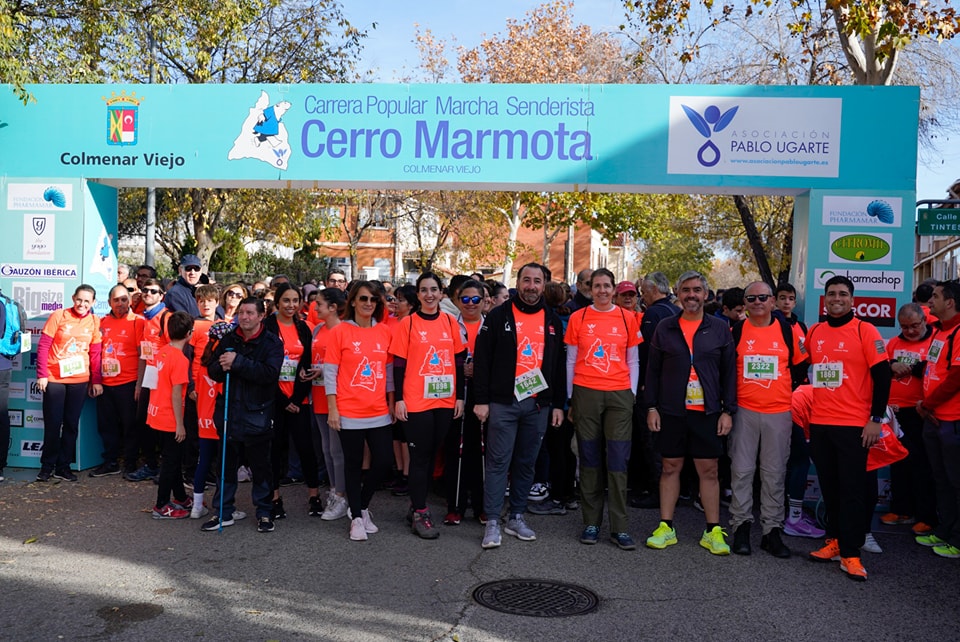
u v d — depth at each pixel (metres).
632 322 6.51
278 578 5.49
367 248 46.00
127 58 14.61
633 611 5.05
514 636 4.64
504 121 7.91
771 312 6.71
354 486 6.43
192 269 8.99
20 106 8.56
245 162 8.22
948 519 6.42
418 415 6.44
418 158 8.01
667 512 6.50
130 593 5.15
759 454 6.49
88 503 7.34
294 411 6.93
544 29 29.55
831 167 7.58
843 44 12.10
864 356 5.84
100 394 8.40
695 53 15.31
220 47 19.92
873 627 4.88
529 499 7.72
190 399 7.09
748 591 5.45
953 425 6.16
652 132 7.76
